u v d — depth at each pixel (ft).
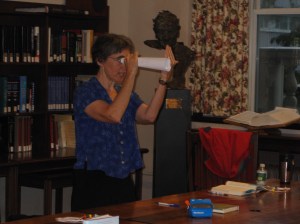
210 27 18.02
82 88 9.91
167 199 9.75
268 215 8.70
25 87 15.76
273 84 18.07
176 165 16.79
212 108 18.17
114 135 9.89
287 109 16.65
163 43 16.46
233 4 17.63
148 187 19.54
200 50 18.33
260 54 18.22
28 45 15.67
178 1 18.76
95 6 17.25
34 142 16.30
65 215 8.41
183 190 16.83
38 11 15.69
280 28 17.88
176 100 16.69
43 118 16.12
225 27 17.78
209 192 10.43
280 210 9.06
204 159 12.83
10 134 15.58
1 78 15.29
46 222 7.93
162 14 16.52
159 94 10.23
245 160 12.31
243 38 17.62
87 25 17.89
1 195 16.48
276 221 8.33
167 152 16.75
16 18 16.26
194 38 18.38
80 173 9.87
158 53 19.17
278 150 16.05
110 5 19.22
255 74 18.22
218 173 12.50
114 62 9.73
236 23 17.63
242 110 17.76
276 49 17.97
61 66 17.46
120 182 9.93
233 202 9.61
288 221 8.35
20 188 16.28
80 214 8.50
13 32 15.35
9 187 14.20
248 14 17.75
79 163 9.88
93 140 9.79
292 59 17.75
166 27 16.35
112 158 9.85
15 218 9.31
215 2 17.87
